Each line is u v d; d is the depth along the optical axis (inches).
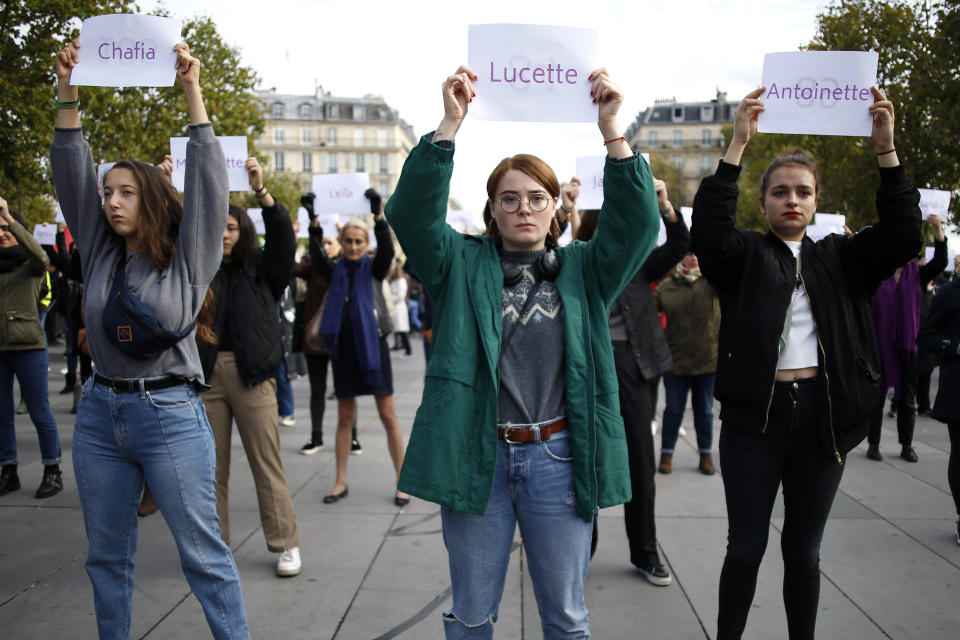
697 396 212.7
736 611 93.7
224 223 95.6
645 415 135.3
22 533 156.9
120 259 95.3
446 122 77.9
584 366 79.3
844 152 462.0
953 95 357.7
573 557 79.3
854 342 91.2
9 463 187.0
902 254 88.7
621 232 79.4
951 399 153.4
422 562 143.6
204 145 92.6
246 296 137.6
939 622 116.9
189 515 92.0
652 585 133.0
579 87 81.4
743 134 91.8
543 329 80.4
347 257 188.2
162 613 120.1
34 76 354.6
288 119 3154.5
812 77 91.4
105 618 93.3
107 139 547.5
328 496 183.6
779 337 90.7
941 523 166.6
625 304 137.2
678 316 209.6
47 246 262.2
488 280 80.8
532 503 79.1
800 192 93.8
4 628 114.3
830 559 144.2
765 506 92.8
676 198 1667.1
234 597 94.1
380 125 3216.0
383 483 202.1
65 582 132.0
